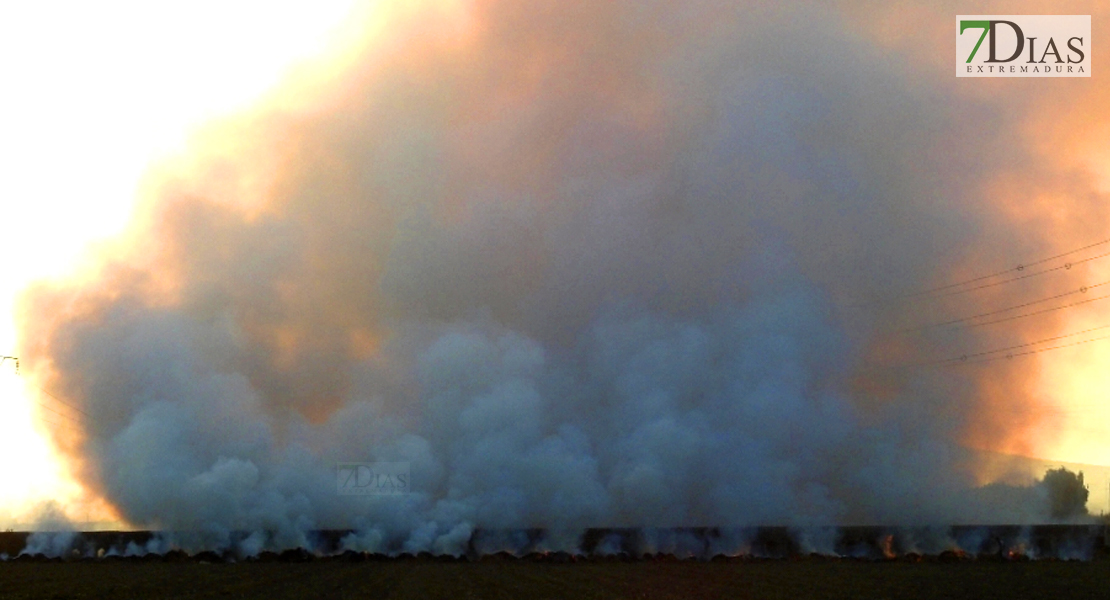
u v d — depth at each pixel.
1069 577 74.25
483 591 65.31
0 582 69.50
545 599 60.81
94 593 62.72
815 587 67.56
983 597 61.91
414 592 64.50
